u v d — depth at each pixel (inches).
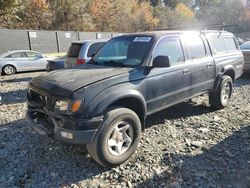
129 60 175.0
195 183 133.7
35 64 606.2
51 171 145.2
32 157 159.8
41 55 621.0
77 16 1224.8
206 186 131.3
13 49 718.5
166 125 208.2
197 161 153.5
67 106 133.0
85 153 163.0
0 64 558.9
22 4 907.4
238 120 219.9
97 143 136.8
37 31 765.3
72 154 162.2
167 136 187.6
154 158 156.9
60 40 825.5
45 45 790.5
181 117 227.0
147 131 195.9
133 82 156.5
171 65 184.4
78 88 136.6
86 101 133.7
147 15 1892.2
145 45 177.2
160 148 169.5
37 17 1122.0
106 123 138.2
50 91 141.6
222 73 238.7
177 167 147.1
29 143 177.9
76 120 131.5
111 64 179.8
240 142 177.8
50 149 168.9
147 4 2090.3
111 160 143.3
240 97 302.4
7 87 405.4
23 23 1085.1
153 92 169.3
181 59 195.5
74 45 330.3
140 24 1833.2
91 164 151.3
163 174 141.2
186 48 202.1
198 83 211.3
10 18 953.5
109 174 141.9
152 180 136.3
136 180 136.5
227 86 251.8
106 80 146.1
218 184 132.9
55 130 138.9
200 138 184.4
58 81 147.5
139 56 172.6
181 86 192.7
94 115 134.7
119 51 187.5
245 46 454.6
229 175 140.2
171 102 187.0
